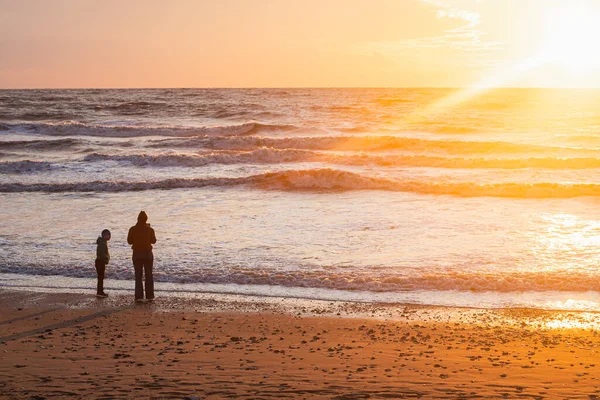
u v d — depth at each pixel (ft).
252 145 122.83
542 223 57.93
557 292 38.24
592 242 50.31
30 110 213.25
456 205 67.41
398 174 90.58
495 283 39.40
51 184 80.33
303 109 213.66
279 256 46.91
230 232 55.36
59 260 46.29
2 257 47.14
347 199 72.08
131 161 102.83
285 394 20.95
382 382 22.52
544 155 108.58
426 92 448.24
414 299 37.19
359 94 396.78
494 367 24.76
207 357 26.03
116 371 23.79
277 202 70.79
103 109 218.59
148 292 37.55
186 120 182.29
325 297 37.78
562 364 25.29
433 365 25.00
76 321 33.01
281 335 30.17
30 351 26.96
